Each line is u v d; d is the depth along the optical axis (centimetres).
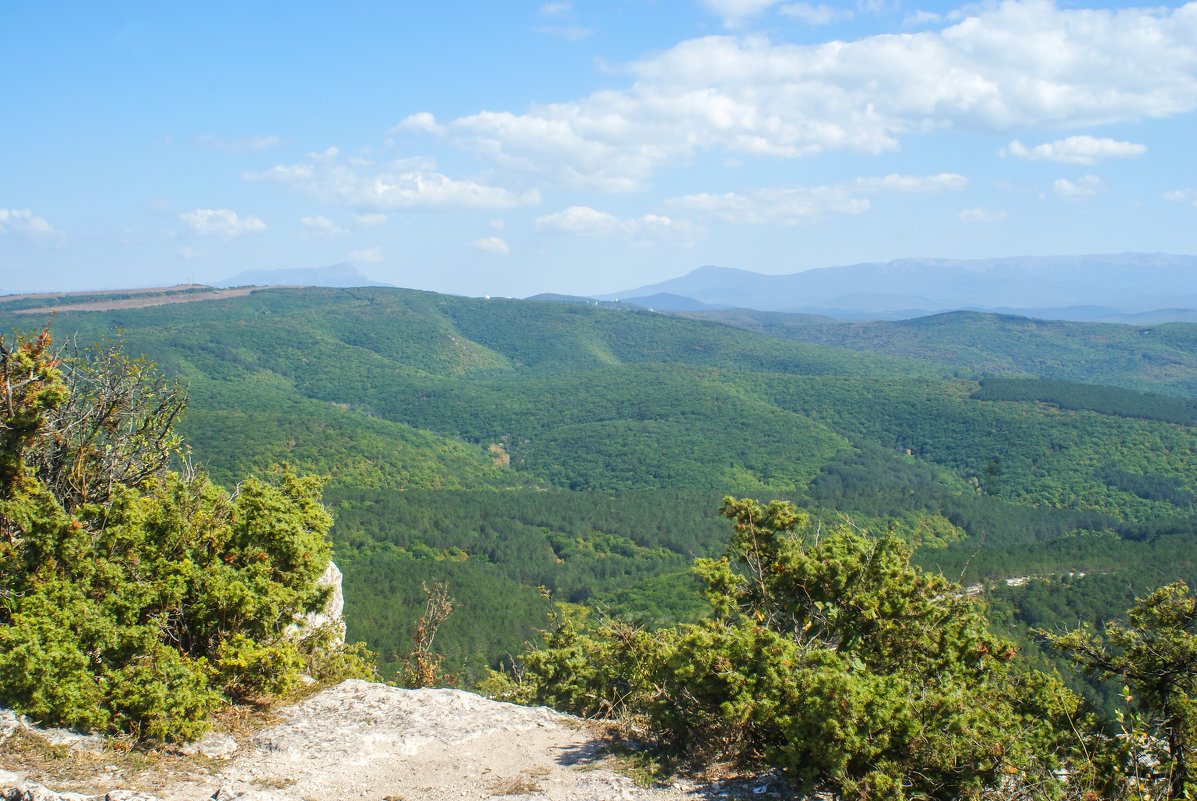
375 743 873
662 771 806
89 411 1105
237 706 942
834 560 1018
